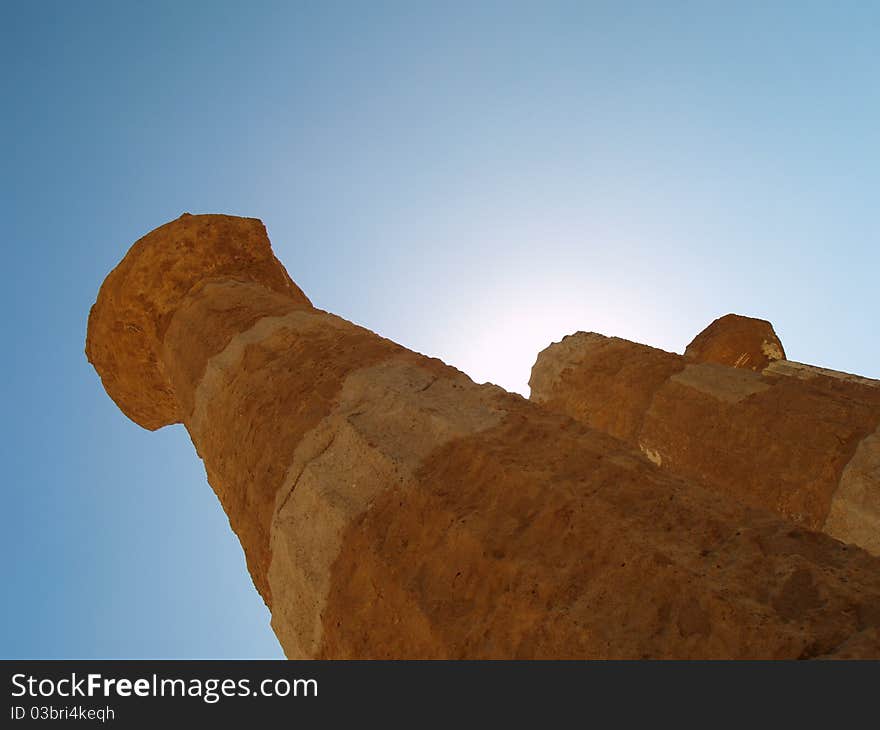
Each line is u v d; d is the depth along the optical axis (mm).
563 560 3223
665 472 3660
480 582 3365
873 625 2568
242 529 5234
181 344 7070
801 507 7445
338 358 5387
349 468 4410
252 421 5344
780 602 2766
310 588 4156
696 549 3084
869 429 7438
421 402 4586
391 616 3623
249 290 7125
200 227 7973
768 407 8312
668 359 9969
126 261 7977
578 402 10516
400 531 3854
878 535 6707
